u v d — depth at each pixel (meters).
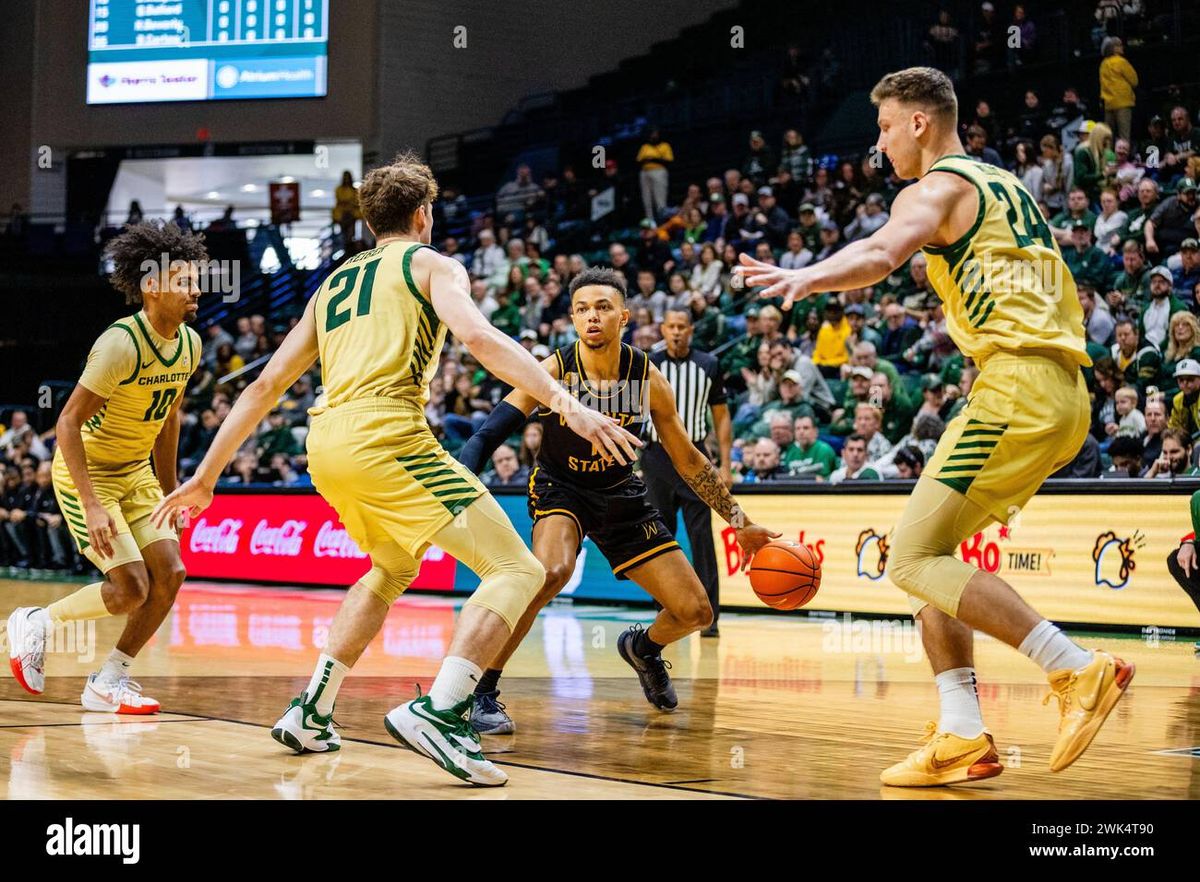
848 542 8.19
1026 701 4.45
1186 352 9.03
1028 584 7.59
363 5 17.25
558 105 17.92
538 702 4.27
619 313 3.88
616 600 9.09
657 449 6.68
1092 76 13.25
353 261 3.06
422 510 2.84
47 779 2.74
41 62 18.03
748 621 7.98
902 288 11.09
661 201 14.59
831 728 3.70
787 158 13.63
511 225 15.40
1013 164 12.33
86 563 12.78
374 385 2.89
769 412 10.31
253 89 17.45
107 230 17.69
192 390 15.23
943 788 2.81
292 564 10.80
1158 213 10.35
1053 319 2.80
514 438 11.14
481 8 17.98
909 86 3.01
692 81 17.22
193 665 5.22
